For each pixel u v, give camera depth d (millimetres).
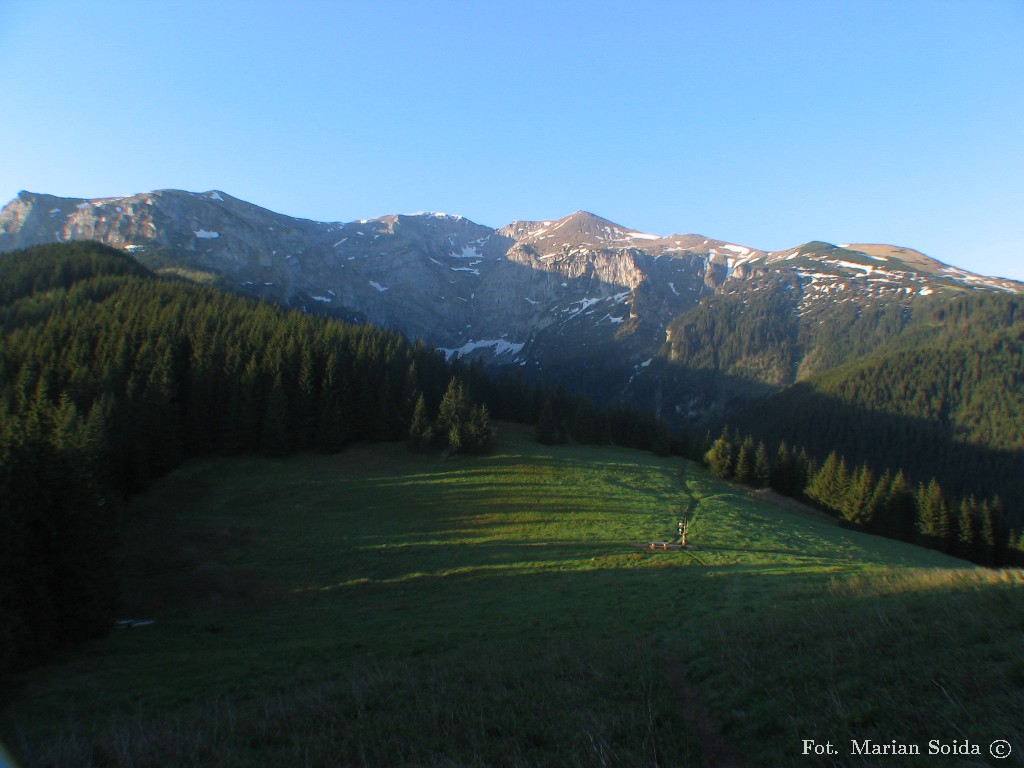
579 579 37406
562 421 111188
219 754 12398
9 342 79062
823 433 171625
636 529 54031
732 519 61469
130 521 54875
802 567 39750
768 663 14242
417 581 39938
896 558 54688
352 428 87250
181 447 74312
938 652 12266
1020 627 12555
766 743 10789
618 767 10461
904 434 163250
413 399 89688
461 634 25312
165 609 36312
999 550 74812
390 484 68625
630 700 13578
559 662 17250
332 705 15070
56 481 29609
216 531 52375
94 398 66250
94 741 13680
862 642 13766
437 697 14953
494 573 40469
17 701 20047
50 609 27141
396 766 11352
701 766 10602
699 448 111000
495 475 73500
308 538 50906
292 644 26625
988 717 9547
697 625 21625
